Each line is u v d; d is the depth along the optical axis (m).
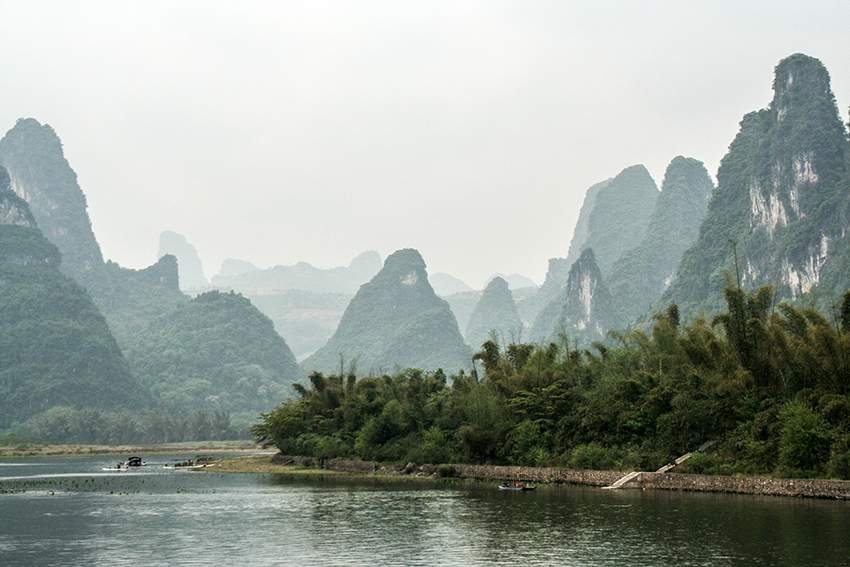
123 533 45.59
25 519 52.78
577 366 87.56
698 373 69.38
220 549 39.66
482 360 99.31
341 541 41.81
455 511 53.88
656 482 64.38
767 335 62.59
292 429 125.00
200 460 136.25
